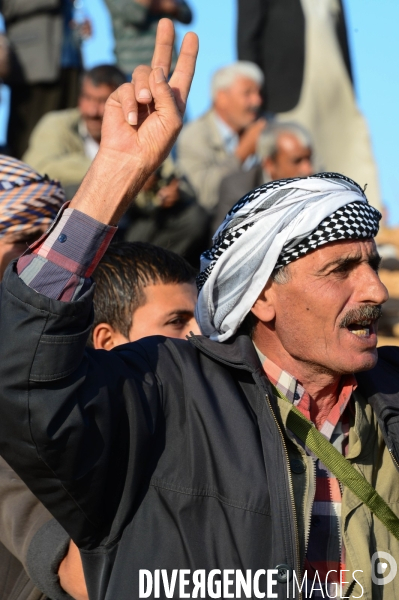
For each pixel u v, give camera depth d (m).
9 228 6.64
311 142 12.38
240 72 14.04
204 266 4.92
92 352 4.23
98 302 5.87
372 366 4.54
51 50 14.66
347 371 4.52
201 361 4.61
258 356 4.77
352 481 4.48
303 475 4.38
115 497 4.18
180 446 4.29
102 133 4.16
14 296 3.86
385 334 13.30
